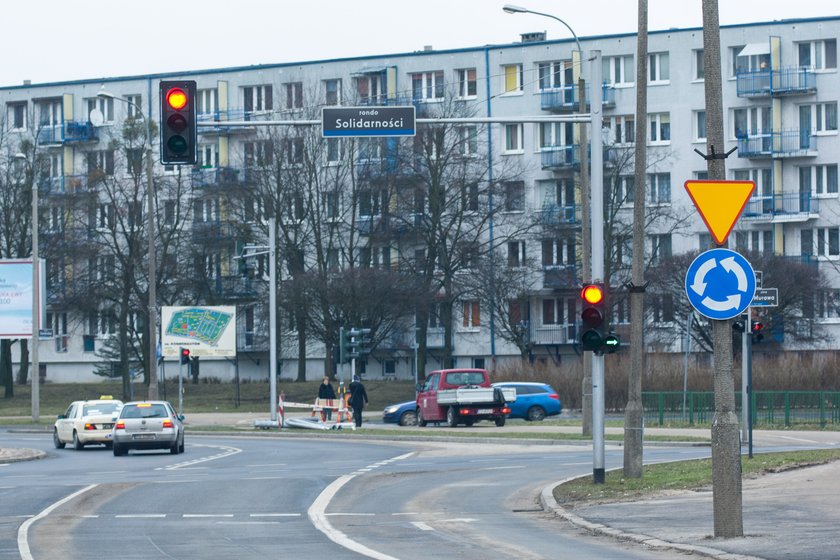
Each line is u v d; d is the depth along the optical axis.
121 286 124.25
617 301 115.88
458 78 135.88
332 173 131.75
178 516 32.50
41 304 106.25
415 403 87.00
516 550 24.77
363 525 29.97
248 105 144.62
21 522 31.23
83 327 152.00
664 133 127.62
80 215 138.00
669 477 37.47
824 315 118.50
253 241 124.06
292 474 46.31
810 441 61.19
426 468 48.12
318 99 129.50
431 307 122.31
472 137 125.25
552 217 126.62
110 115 153.00
